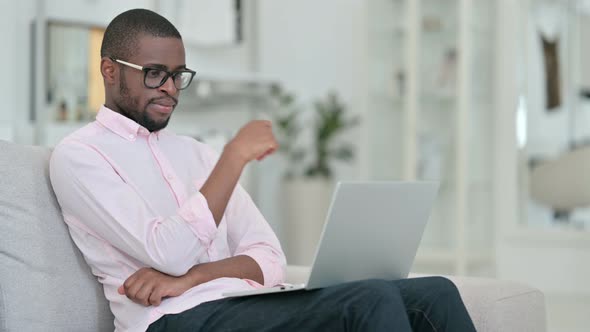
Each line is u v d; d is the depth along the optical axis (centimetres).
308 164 745
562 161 711
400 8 677
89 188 233
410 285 220
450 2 658
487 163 693
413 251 241
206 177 270
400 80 677
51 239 240
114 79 251
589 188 705
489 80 692
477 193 678
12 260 232
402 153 677
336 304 201
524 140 714
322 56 749
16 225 234
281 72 742
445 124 661
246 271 251
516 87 705
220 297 232
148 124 251
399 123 678
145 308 228
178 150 267
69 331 238
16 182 238
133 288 225
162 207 246
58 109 520
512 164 702
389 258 233
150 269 230
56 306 236
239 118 688
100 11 554
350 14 742
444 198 662
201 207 228
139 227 228
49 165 245
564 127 723
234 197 276
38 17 500
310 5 751
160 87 247
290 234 709
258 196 702
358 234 216
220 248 260
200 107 655
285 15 746
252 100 696
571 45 725
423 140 668
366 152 694
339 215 206
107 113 250
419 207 231
